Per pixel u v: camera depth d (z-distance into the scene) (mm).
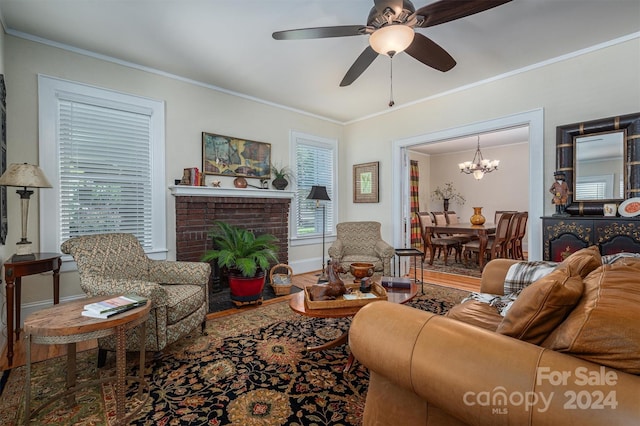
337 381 1864
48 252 2818
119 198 3273
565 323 856
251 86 3941
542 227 3047
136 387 1809
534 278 1978
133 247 2541
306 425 1491
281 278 3814
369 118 5137
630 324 720
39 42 2814
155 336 1983
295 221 4895
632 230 2527
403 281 2490
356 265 2578
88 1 2295
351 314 1943
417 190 8062
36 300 2818
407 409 1020
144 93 3408
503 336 860
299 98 4355
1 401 1682
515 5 2352
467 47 2975
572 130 3027
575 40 2869
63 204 2965
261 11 2414
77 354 2238
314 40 2830
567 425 653
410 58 3188
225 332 2592
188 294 2303
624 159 2758
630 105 2805
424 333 922
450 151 8086
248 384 1832
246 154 4258
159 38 2805
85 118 3080
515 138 6645
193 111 3775
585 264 1427
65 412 1599
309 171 5105
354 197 5363
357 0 2287
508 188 7270
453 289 3908
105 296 1815
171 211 3592
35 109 2805
